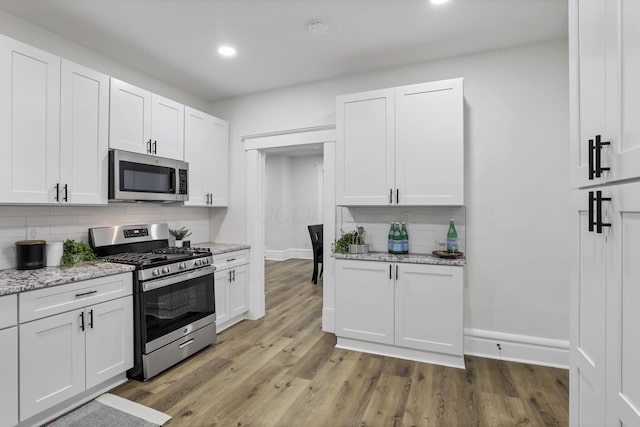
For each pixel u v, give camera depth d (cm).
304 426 185
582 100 106
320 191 780
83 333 202
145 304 233
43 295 182
